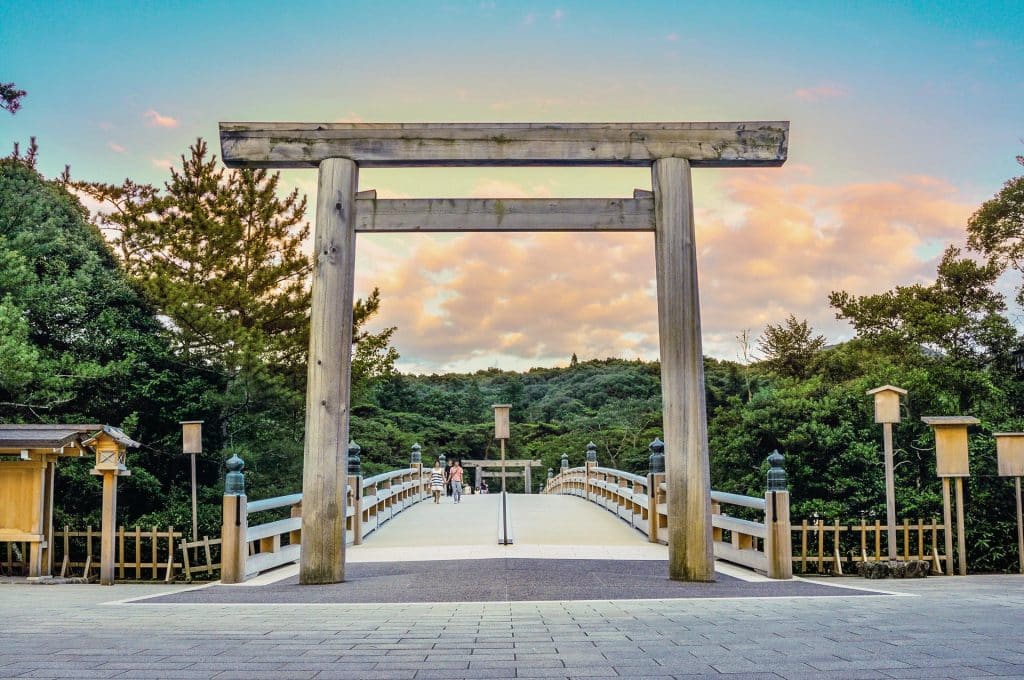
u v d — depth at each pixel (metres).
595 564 10.65
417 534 15.25
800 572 13.98
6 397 16.62
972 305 26.31
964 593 7.92
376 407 45.03
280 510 21.34
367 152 9.52
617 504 18.20
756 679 3.63
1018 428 17.53
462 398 51.78
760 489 19.92
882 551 15.62
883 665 3.93
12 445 11.66
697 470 8.95
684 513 8.94
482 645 4.62
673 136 9.56
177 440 19.78
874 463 18.39
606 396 52.31
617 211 9.48
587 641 4.74
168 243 22.36
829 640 4.72
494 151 9.54
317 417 9.06
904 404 20.17
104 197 24.77
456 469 23.66
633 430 42.19
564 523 16.91
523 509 20.36
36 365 15.54
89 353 19.05
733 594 7.65
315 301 9.23
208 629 5.42
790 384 26.30
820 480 19.11
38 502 11.99
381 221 9.46
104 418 19.30
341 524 9.05
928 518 16.77
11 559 13.85
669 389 9.10
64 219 21.22
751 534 10.32
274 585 9.15
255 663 4.12
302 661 4.17
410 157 9.53
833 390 21.47
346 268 9.34
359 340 23.36
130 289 20.92
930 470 18.34
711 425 27.00
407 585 8.41
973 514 16.75
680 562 8.90
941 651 4.32
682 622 5.55
